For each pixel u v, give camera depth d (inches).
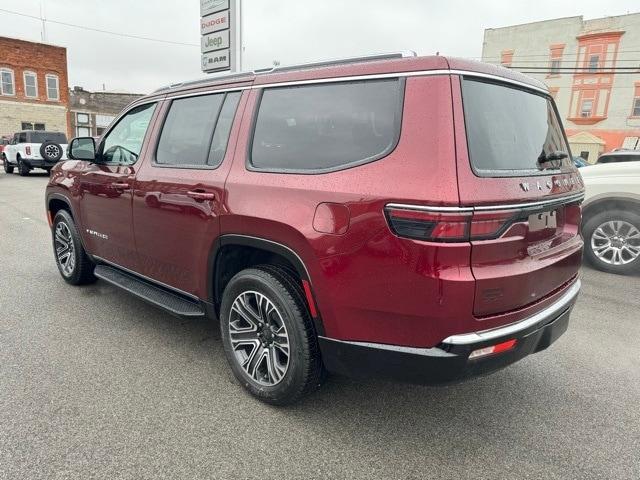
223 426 99.1
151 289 141.5
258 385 107.9
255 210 100.5
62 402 106.1
